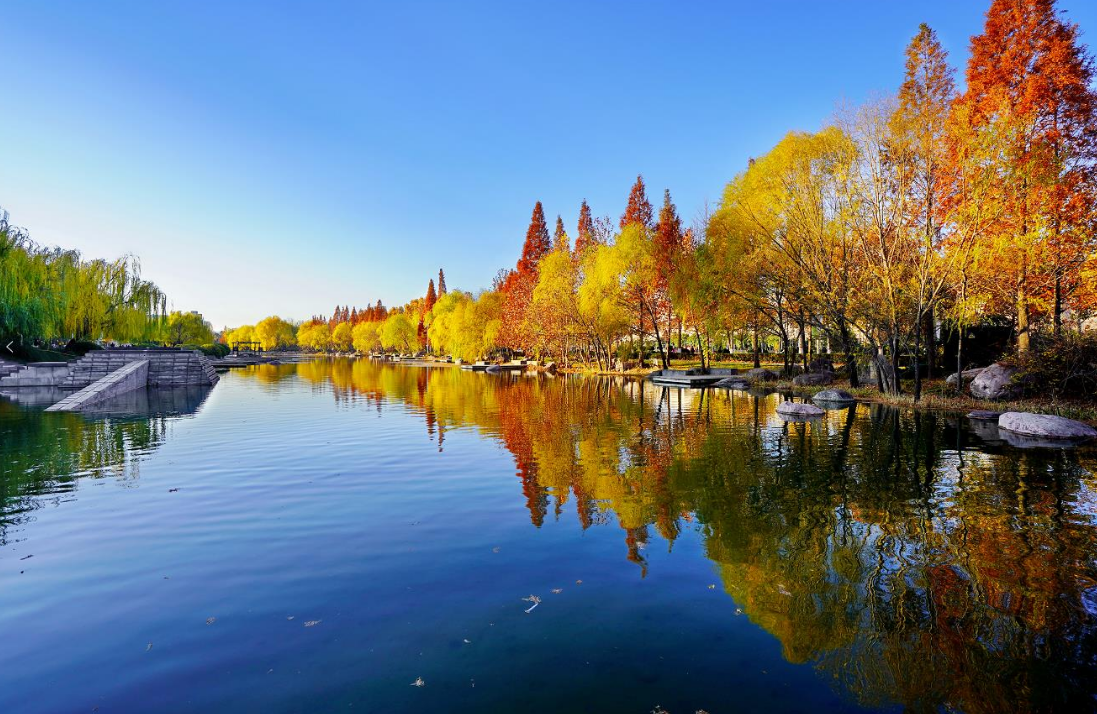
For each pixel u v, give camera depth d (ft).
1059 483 32.58
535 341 187.73
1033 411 59.57
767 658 14.55
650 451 43.16
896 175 72.90
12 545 22.95
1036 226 63.57
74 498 29.94
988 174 62.49
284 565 20.77
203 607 17.44
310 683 13.41
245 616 16.83
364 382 134.92
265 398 91.81
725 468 37.04
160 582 19.29
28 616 16.90
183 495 30.58
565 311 161.68
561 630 15.93
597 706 12.45
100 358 120.57
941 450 42.63
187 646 15.16
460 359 250.57
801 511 27.48
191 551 22.24
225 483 33.30
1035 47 70.64
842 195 75.97
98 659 14.53
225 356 308.40
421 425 58.03
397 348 388.37
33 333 116.57
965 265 65.21
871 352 91.30
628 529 24.93
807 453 42.04
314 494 30.81
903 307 73.00
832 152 78.59
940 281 68.23
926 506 28.14
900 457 40.22
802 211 81.61
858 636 15.70
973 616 16.87
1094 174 66.74
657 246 141.79
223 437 50.49
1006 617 16.80
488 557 21.57
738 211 93.86
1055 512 27.09
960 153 65.77
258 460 40.11
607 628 16.06
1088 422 52.70
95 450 44.11
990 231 64.95
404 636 15.64
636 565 20.77
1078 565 20.67
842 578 19.61
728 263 99.09
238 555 21.80
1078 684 13.50
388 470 36.73
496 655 14.62
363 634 15.74
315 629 16.02
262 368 222.28
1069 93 67.21
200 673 13.88
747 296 97.96
